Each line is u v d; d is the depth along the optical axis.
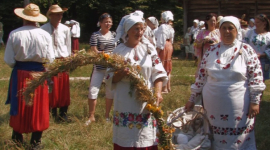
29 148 4.64
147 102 3.46
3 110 6.45
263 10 17.03
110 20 5.93
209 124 3.93
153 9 25.58
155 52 3.62
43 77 3.74
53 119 5.88
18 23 24.70
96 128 5.42
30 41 4.43
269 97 7.94
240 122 3.80
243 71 3.74
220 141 3.87
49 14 5.86
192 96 4.08
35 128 4.53
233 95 3.76
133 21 3.45
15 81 4.49
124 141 3.53
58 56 5.94
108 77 3.54
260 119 6.13
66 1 24.72
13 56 4.47
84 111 6.40
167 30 7.79
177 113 4.29
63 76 5.96
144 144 3.52
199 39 6.30
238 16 17.55
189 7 18.20
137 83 3.41
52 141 4.92
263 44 5.93
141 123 3.51
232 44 3.84
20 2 24.03
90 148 4.75
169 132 3.54
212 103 3.84
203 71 4.02
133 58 3.52
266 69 5.93
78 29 13.46
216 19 6.20
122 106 3.54
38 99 4.52
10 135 5.12
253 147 3.96
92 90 5.75
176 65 14.03
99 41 5.92
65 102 6.04
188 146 3.85
